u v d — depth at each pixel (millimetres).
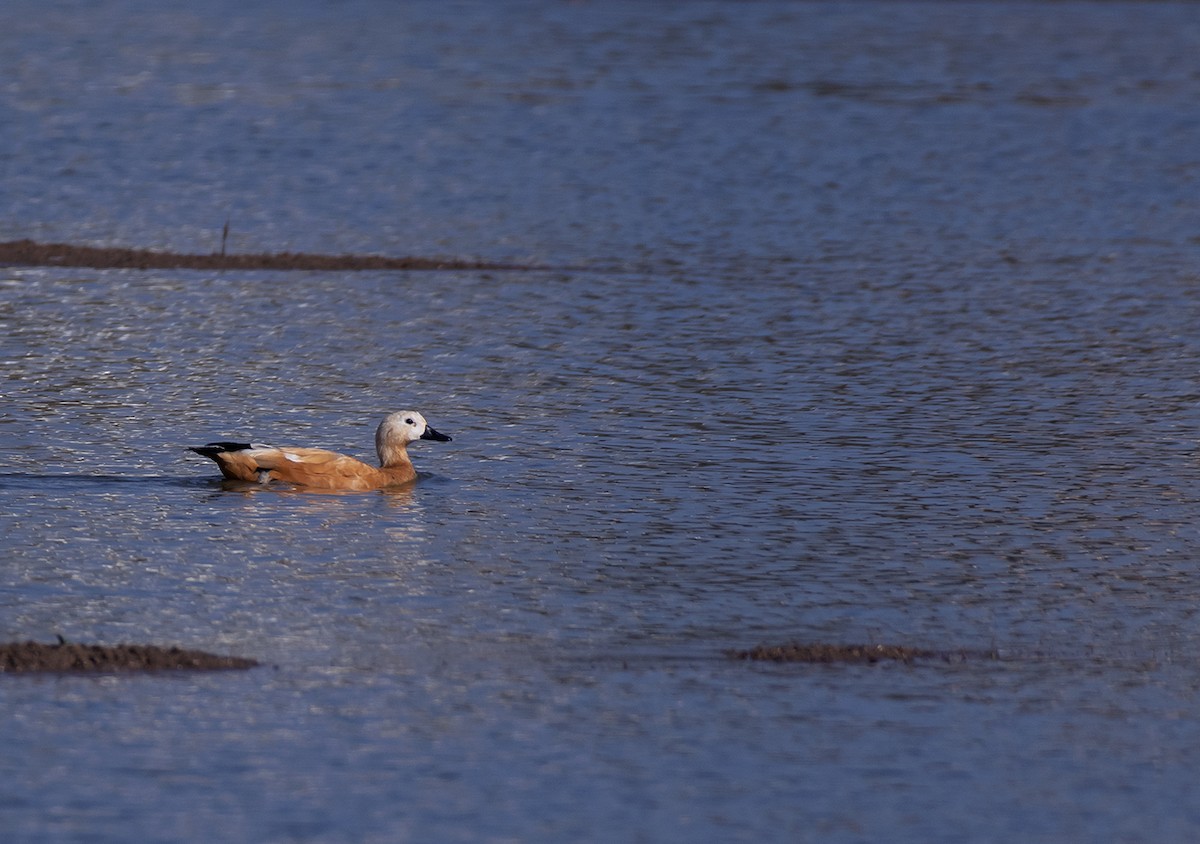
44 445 29328
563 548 24312
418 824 15945
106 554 23375
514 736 17828
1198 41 119562
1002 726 18453
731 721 18359
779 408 33438
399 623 21078
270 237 53562
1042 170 70125
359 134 76938
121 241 52062
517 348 38594
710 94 92000
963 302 44625
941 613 21984
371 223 56500
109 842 15453
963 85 97375
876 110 87500
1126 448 30641
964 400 34281
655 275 48031
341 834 15695
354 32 118125
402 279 46750
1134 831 16219
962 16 132750
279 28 119375
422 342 39062
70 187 61969
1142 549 24797
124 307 42125
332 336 39531
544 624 21203
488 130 78875
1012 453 30250
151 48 106750
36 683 18625
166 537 24234
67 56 101562
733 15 131125
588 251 51781
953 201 62688
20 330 39156
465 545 24344
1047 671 20047
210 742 17422
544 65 102938
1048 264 50375
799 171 69125
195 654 19562
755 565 23781
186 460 28656
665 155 72625
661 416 32625
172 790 16406
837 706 18859
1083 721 18641
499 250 51750
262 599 21750
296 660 19719
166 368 35906
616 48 111438
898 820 16312
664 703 18797
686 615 21656
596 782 16859
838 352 38688
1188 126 82562
